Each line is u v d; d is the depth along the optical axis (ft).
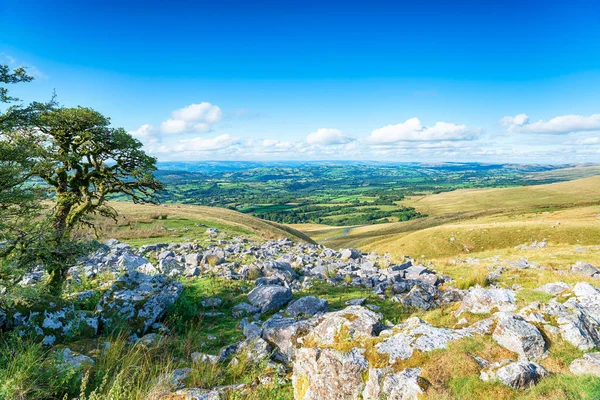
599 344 24.57
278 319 38.42
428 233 270.26
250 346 31.96
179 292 46.60
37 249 40.37
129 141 56.75
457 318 34.45
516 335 24.17
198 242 117.08
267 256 93.35
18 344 27.73
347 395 22.53
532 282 58.95
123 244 93.20
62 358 27.17
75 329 33.45
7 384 21.34
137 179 61.21
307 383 24.31
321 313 42.29
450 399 19.16
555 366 22.11
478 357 23.00
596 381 19.13
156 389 24.64
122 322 37.04
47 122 50.34
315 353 24.85
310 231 572.10
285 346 31.86
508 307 32.63
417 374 21.26
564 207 386.11
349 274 71.51
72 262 45.60
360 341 26.09
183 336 37.78
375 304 49.88
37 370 25.31
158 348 33.40
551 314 27.61
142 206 234.38
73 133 54.54
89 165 58.75
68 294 41.75
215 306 47.96
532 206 421.59
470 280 59.93
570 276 63.21
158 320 41.06
